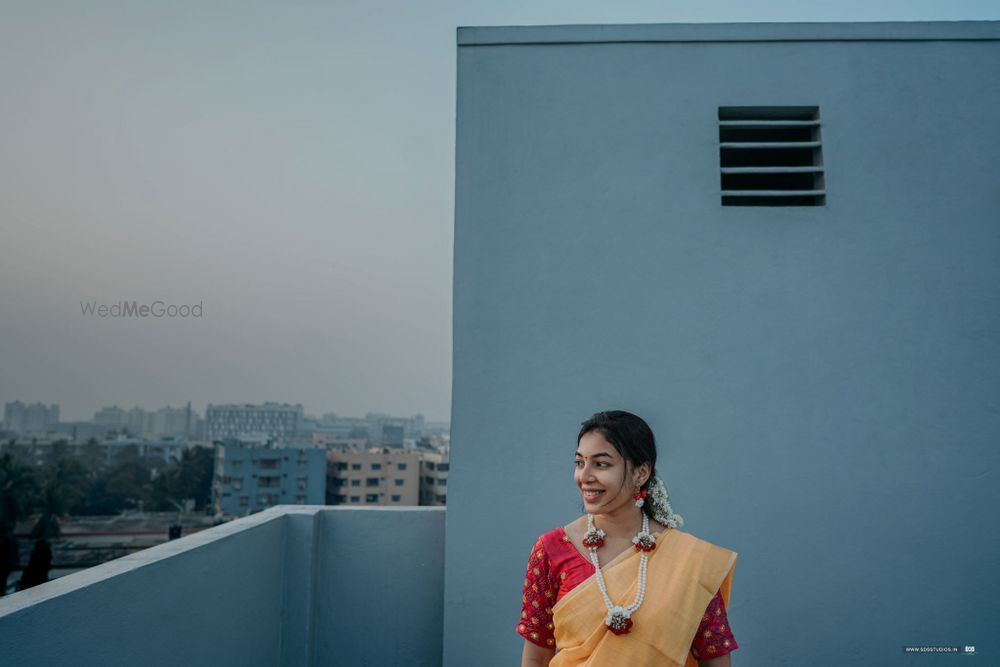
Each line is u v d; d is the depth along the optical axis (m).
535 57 3.85
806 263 3.70
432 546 3.94
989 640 3.44
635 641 1.63
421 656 3.87
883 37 3.83
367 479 67.06
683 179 3.77
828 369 3.62
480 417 3.59
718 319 3.66
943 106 3.81
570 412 3.60
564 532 1.91
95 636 1.92
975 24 3.86
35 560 60.47
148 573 2.23
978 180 3.77
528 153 3.78
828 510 3.52
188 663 2.52
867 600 3.46
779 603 3.45
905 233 3.72
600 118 3.81
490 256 3.71
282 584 3.68
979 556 3.49
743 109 3.85
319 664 3.86
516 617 3.47
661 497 1.87
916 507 3.52
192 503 87.75
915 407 3.60
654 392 3.61
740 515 3.51
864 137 3.78
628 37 3.86
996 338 3.66
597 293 3.68
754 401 3.59
